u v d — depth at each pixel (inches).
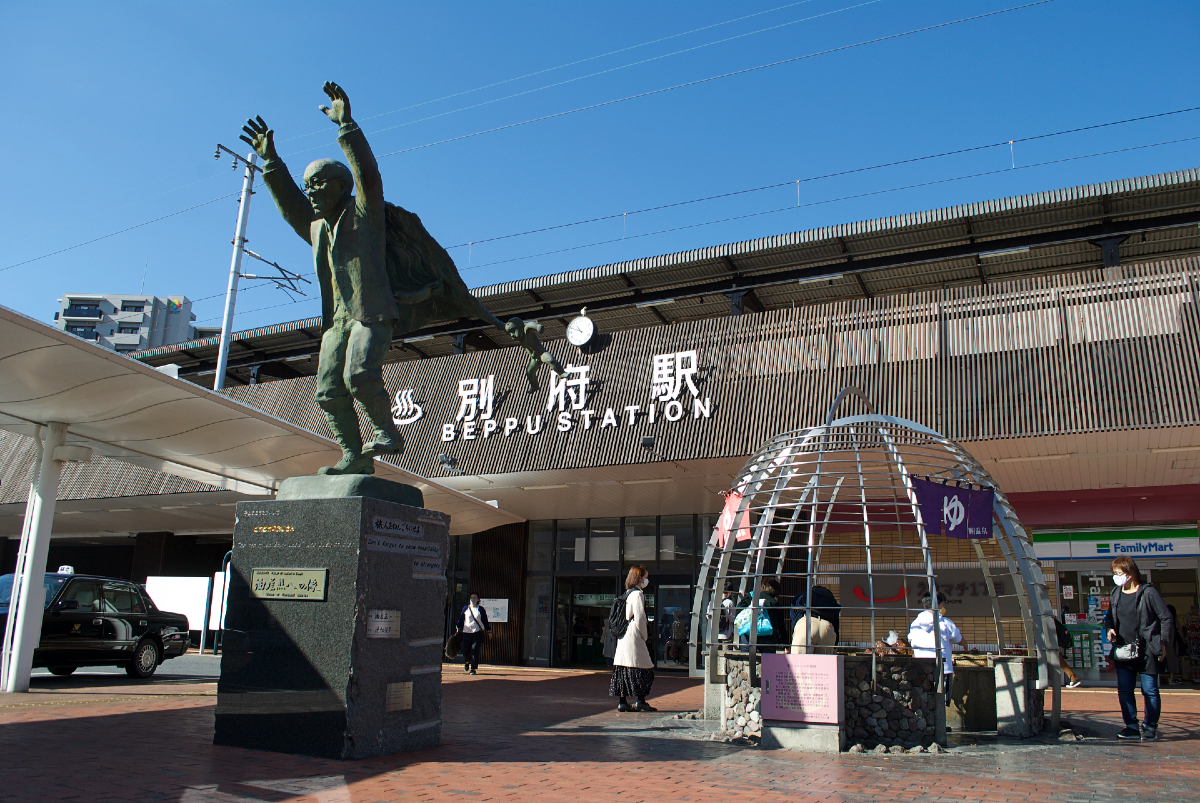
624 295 871.1
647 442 636.7
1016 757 286.4
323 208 272.1
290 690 242.8
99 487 827.4
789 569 679.1
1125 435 514.9
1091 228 702.5
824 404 591.8
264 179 278.7
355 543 243.6
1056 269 781.9
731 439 611.2
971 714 366.0
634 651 416.2
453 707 418.6
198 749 242.2
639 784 223.6
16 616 425.4
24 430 450.3
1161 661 338.0
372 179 259.6
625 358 682.8
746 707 320.8
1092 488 651.5
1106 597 637.9
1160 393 503.2
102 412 434.3
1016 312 560.4
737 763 263.9
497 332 967.0
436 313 297.9
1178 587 639.1
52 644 479.8
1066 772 257.8
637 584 430.9
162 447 511.5
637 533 823.1
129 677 536.1
